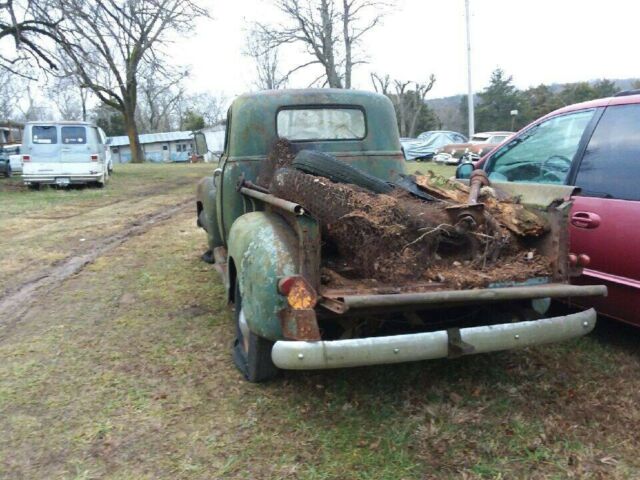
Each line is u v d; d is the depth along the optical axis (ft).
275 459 9.77
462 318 12.44
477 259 11.20
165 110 241.55
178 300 18.39
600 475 9.19
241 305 12.75
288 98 15.62
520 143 16.79
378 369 12.98
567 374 12.65
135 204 43.32
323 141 15.85
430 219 11.03
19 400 11.87
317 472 9.39
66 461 9.81
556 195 11.57
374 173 16.12
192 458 9.83
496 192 13.55
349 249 10.78
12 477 9.40
